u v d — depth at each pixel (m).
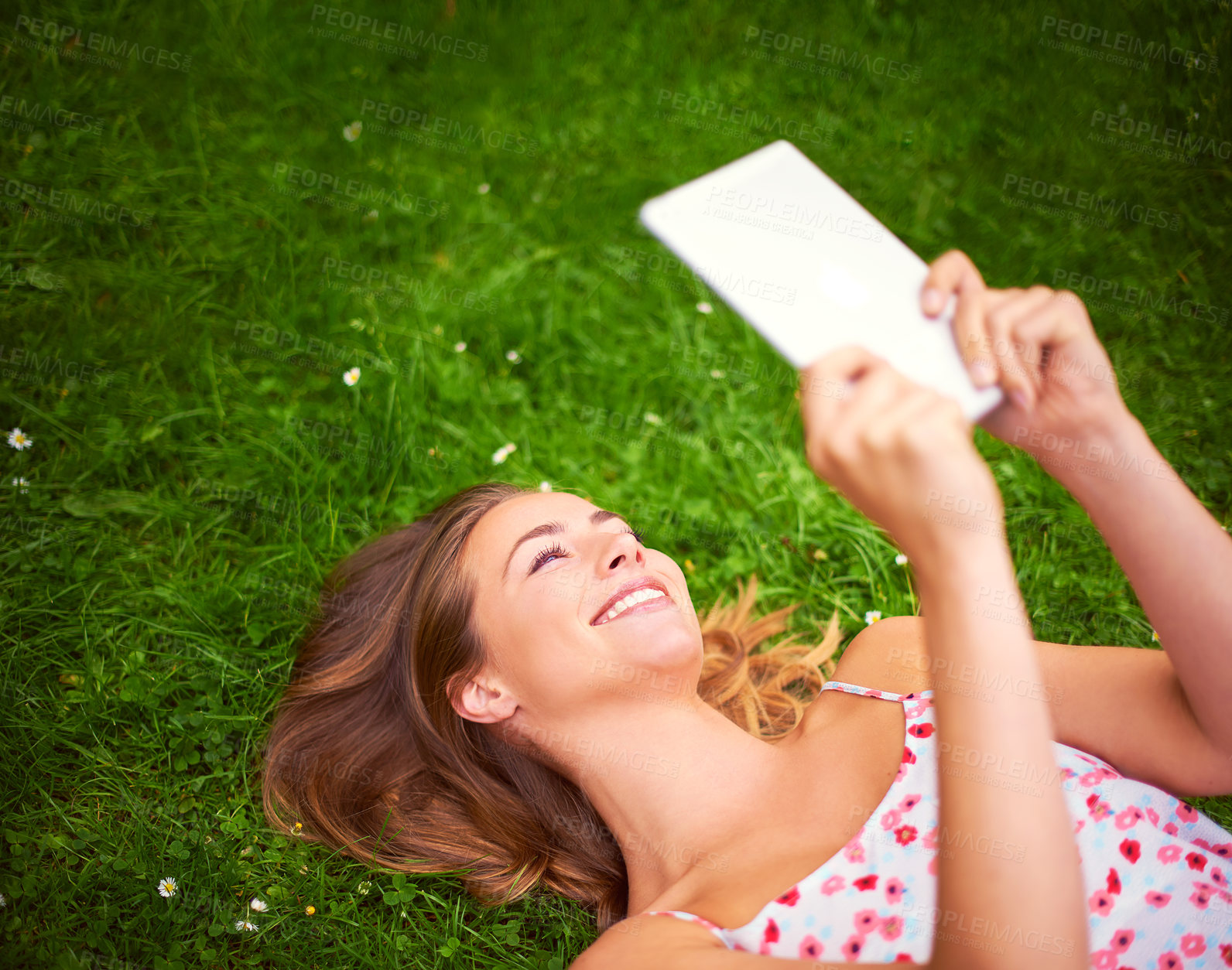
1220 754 1.86
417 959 2.25
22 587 2.79
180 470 3.16
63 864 2.35
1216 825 1.95
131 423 3.21
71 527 2.96
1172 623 1.76
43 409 3.19
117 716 2.60
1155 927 1.80
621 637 2.07
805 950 1.76
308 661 2.66
